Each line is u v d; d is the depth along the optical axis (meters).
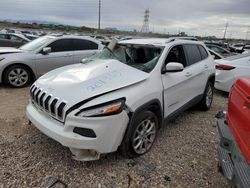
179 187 2.78
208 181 2.91
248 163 1.85
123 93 2.94
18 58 6.50
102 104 2.74
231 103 2.46
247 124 1.94
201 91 5.02
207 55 5.38
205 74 5.02
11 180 2.70
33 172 2.86
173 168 3.13
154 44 3.97
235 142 2.21
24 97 5.74
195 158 3.40
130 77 3.19
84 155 2.80
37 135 3.74
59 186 2.67
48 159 3.13
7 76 6.43
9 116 4.46
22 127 4.01
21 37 14.01
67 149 3.37
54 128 2.84
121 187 2.71
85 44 7.68
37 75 6.88
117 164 3.12
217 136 4.16
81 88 2.91
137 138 3.20
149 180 2.86
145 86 3.21
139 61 3.80
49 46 7.00
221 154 2.45
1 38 13.56
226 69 6.79
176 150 3.59
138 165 3.13
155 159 3.30
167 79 3.66
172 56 3.99
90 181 2.77
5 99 5.52
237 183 1.97
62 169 2.95
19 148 3.35
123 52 4.02
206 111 5.53
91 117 2.67
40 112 3.19
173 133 4.20
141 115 3.14
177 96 4.01
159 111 3.50
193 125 4.62
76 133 2.72
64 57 7.20
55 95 2.92
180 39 4.61
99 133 2.71
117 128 2.83
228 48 18.41
